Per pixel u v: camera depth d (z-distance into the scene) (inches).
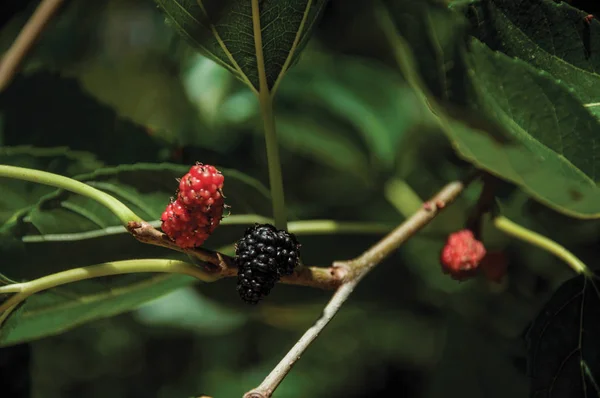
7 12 18.0
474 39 12.3
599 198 12.1
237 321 23.5
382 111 20.4
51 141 16.0
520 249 18.5
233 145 20.9
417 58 12.4
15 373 16.7
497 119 12.0
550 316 13.9
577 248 18.1
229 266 12.8
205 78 20.1
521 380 20.2
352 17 22.5
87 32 26.0
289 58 13.6
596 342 13.7
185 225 12.4
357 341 30.8
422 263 20.7
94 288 14.5
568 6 12.9
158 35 25.8
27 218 14.1
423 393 28.6
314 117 20.6
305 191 23.9
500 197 15.2
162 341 32.2
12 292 13.2
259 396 11.9
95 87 26.6
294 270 13.0
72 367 33.3
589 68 13.0
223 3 13.2
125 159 15.8
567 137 12.2
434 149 20.0
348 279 13.3
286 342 31.1
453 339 21.0
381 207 21.2
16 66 15.8
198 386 31.5
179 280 14.7
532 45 13.0
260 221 15.3
